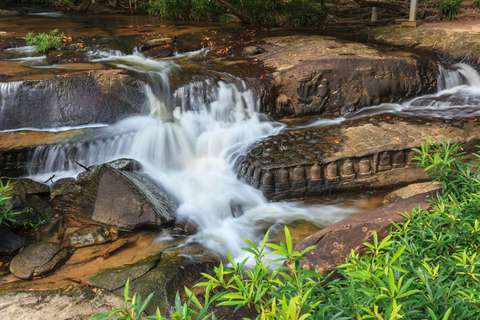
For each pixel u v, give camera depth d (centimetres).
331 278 359
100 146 673
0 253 478
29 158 650
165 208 556
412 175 652
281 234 538
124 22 1459
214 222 566
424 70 877
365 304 228
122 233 535
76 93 743
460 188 389
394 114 790
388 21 1329
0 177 636
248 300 228
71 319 366
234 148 703
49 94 731
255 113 796
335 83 825
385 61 841
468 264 270
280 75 822
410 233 335
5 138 673
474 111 779
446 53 988
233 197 611
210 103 779
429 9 1370
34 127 718
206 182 652
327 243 372
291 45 1002
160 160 706
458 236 310
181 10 1561
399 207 392
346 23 1390
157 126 718
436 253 311
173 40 1091
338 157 621
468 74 921
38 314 370
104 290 403
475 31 1043
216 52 1032
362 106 833
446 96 862
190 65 911
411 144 637
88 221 550
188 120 757
